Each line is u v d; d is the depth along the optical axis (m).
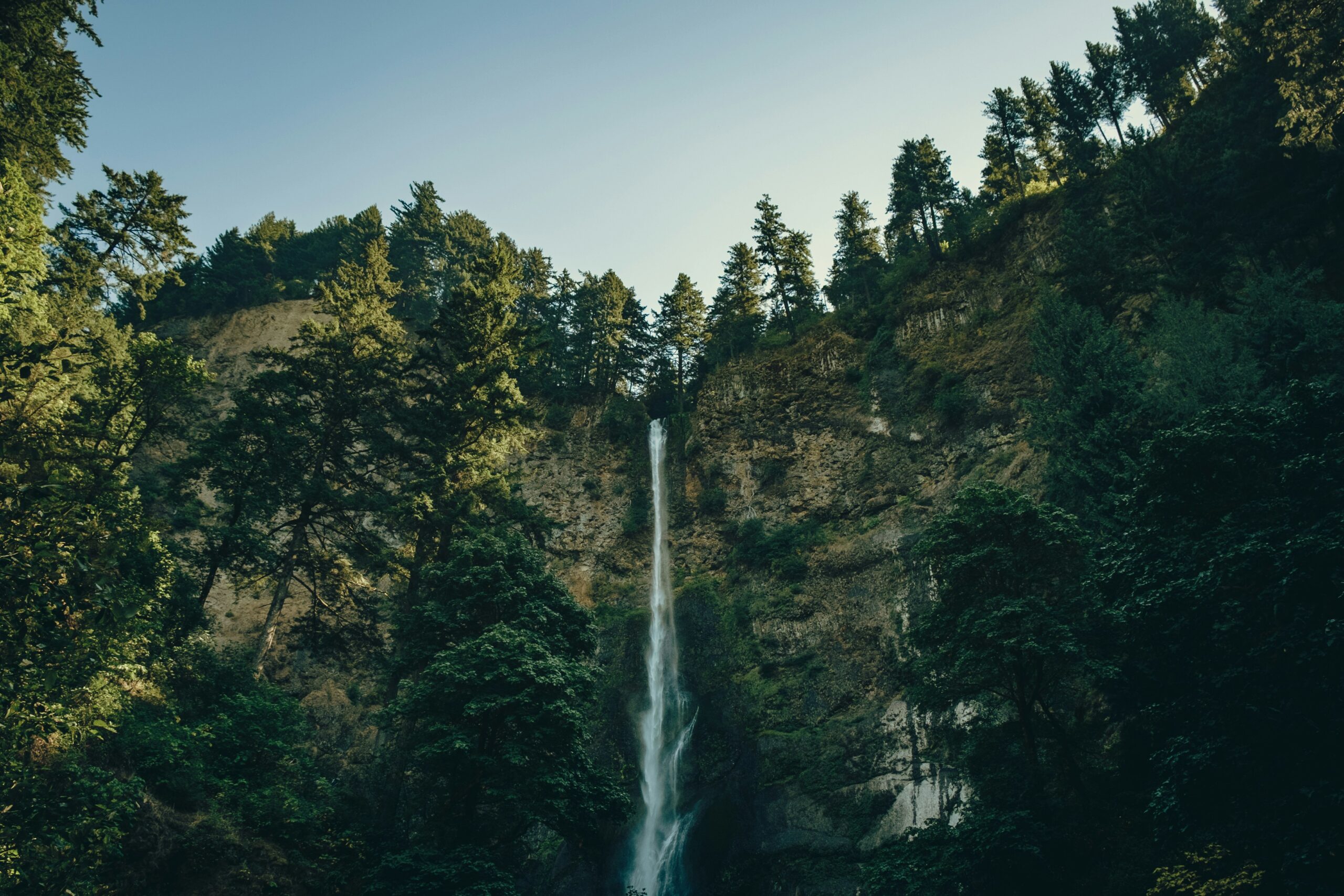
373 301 33.44
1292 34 29.23
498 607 22.81
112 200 29.30
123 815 13.41
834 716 36.38
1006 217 49.72
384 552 26.06
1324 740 12.39
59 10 22.89
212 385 57.12
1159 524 15.94
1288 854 11.75
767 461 51.09
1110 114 50.00
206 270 69.00
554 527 27.30
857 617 39.34
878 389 49.19
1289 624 13.04
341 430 28.41
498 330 29.66
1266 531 13.71
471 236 77.94
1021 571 19.70
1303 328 22.17
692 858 34.56
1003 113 56.62
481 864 17.66
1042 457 35.25
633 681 42.00
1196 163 33.06
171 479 25.44
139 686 18.22
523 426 28.56
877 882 19.11
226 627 42.91
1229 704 13.66
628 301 64.88
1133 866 16.11
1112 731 21.84
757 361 56.12
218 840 16.22
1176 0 51.25
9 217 18.31
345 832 19.33
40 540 8.75
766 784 35.03
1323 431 14.63
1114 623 18.06
